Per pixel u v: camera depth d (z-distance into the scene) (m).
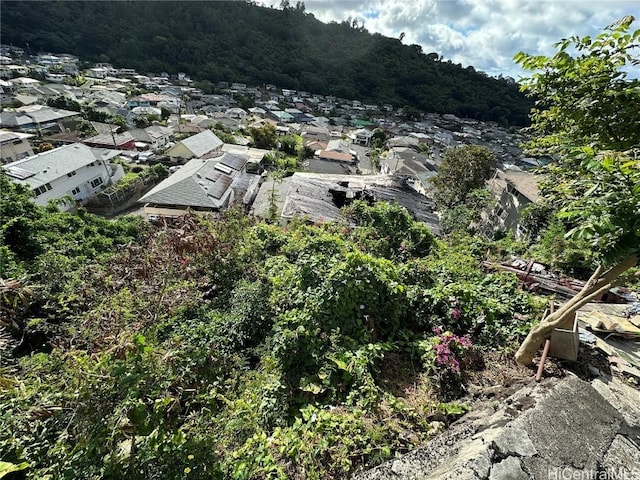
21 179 17.97
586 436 2.29
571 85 3.14
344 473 2.49
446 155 20.36
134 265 6.22
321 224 8.22
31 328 5.96
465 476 1.92
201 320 5.93
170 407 2.90
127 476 2.56
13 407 3.11
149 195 16.31
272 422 3.34
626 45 2.78
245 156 26.14
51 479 2.58
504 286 4.82
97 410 2.64
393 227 7.68
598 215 2.01
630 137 2.74
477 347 3.79
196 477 2.66
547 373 3.28
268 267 6.60
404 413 3.00
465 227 12.70
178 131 40.25
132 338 2.93
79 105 42.53
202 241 6.62
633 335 4.08
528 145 4.68
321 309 3.96
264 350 4.99
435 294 4.34
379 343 3.72
